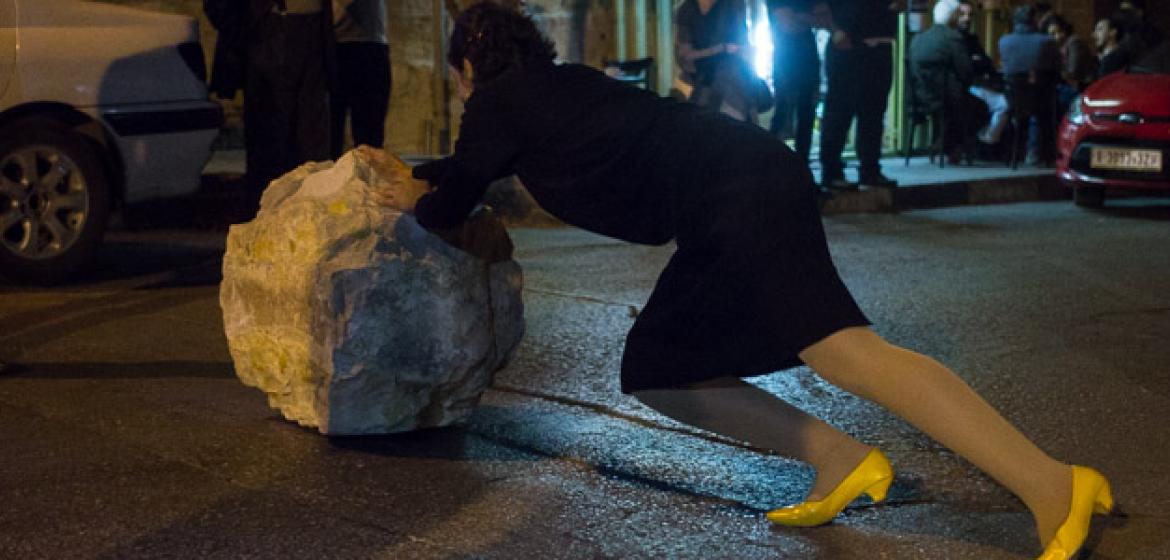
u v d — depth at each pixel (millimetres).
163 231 9234
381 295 4160
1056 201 11805
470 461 4172
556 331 6031
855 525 3635
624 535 3547
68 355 5535
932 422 3211
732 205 3326
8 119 6945
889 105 13969
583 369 5352
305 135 8094
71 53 7066
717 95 9289
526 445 4348
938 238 9211
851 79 10438
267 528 3576
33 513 3688
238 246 4520
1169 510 3734
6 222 6953
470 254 4344
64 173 7070
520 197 9797
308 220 4250
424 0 11758
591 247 8656
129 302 6668
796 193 3361
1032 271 7770
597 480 3998
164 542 3477
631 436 4453
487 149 3615
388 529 3574
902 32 13766
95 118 7148
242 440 4363
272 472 4043
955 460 4219
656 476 4043
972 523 3648
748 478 4027
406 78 11812
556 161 3572
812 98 10211
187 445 4312
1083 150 10875
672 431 4520
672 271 3508
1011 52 12727
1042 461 3170
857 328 3277
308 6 7953
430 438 4414
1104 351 5723
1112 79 11070
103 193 7191
